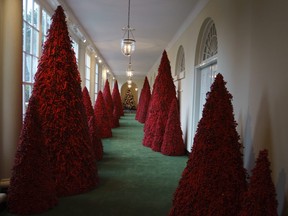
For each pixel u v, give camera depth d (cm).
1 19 301
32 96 288
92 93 1078
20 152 272
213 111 242
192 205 233
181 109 705
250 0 301
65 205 297
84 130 341
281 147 220
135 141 744
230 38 361
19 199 269
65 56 325
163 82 640
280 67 226
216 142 233
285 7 220
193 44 577
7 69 302
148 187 367
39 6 488
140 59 1314
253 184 186
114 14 599
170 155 566
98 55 1119
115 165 482
